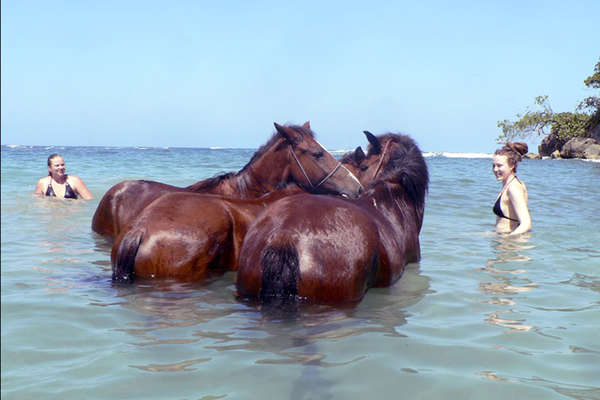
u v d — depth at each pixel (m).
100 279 3.84
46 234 5.76
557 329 3.01
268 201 4.19
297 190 4.41
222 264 3.79
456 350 2.64
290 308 2.90
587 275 4.33
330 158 5.20
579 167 28.31
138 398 2.08
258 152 5.25
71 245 5.20
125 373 2.30
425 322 3.06
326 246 2.99
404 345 2.67
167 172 16.27
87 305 3.21
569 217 7.90
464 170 21.98
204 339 2.69
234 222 3.87
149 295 3.42
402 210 4.43
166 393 2.13
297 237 2.99
